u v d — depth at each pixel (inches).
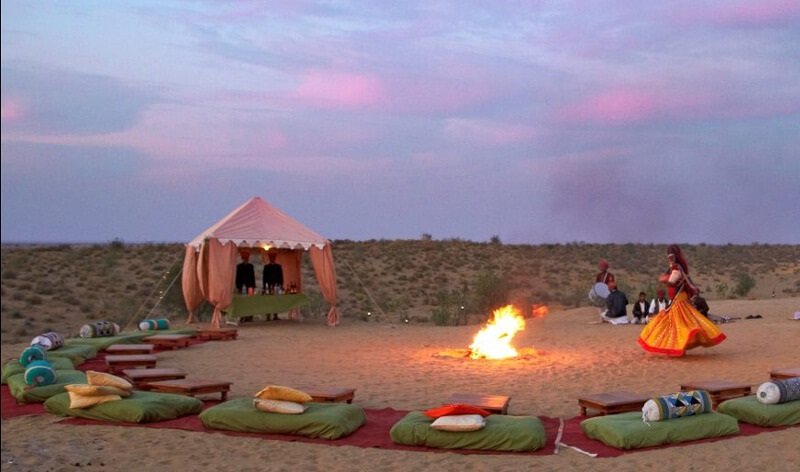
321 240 873.5
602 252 2449.6
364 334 775.1
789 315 791.1
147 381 436.5
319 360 584.7
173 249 1929.1
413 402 416.5
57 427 357.1
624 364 528.4
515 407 398.3
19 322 1026.1
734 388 385.1
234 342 706.8
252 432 343.0
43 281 1384.1
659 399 323.9
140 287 1438.2
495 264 2075.5
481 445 311.1
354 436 338.0
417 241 2432.3
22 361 464.4
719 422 323.9
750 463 286.8
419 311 1250.0
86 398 371.2
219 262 815.1
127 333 713.0
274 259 915.4
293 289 924.0
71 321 1075.3
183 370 537.6
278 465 295.0
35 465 296.2
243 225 840.9
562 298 1378.0
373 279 1712.6
